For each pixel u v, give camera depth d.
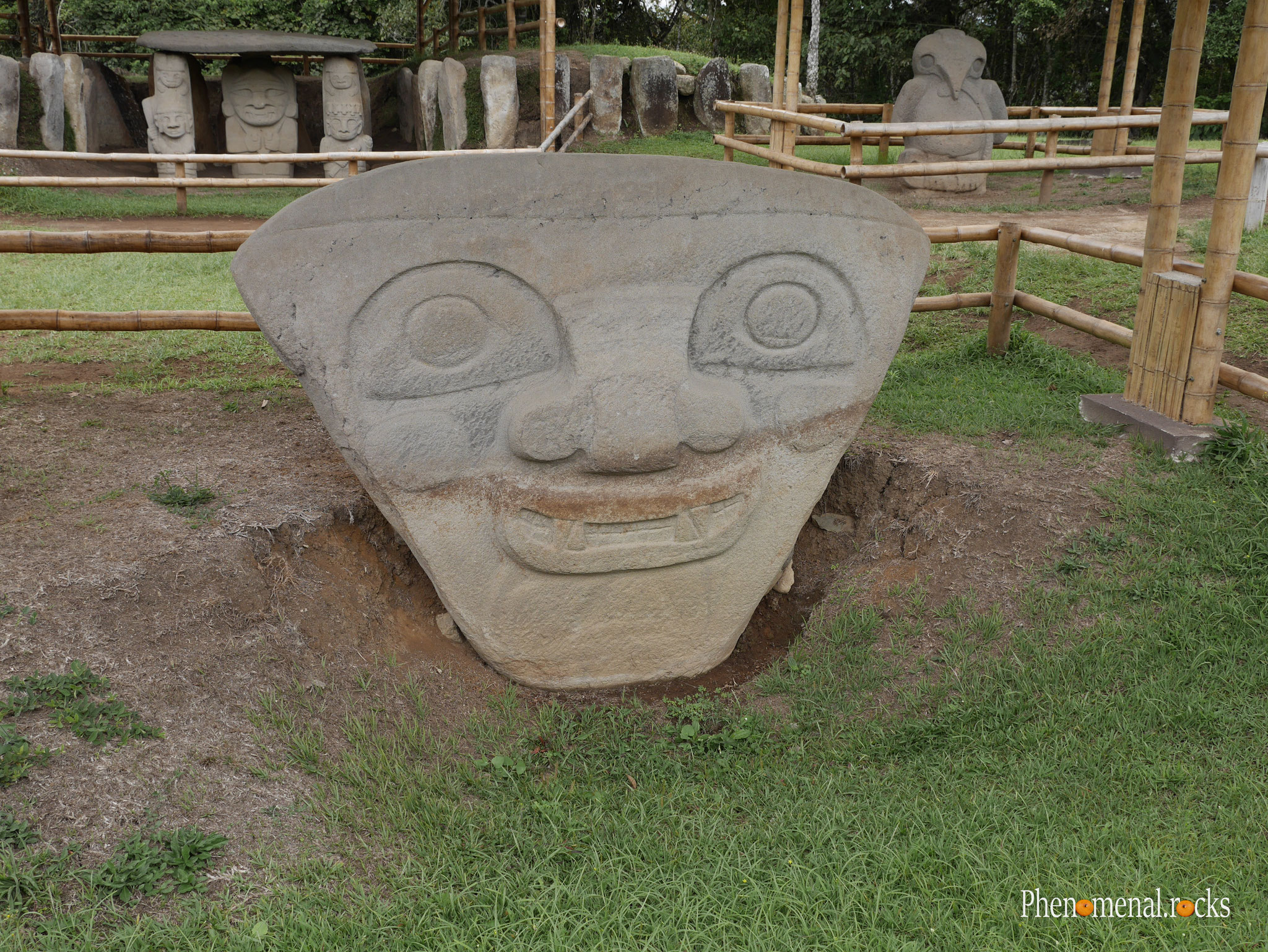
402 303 2.96
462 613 3.43
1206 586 3.54
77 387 5.04
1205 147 12.45
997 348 5.83
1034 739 3.06
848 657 3.61
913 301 3.46
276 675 3.14
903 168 7.83
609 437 3.12
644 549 3.38
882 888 2.51
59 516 3.55
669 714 3.45
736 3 23.58
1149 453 4.38
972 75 12.35
